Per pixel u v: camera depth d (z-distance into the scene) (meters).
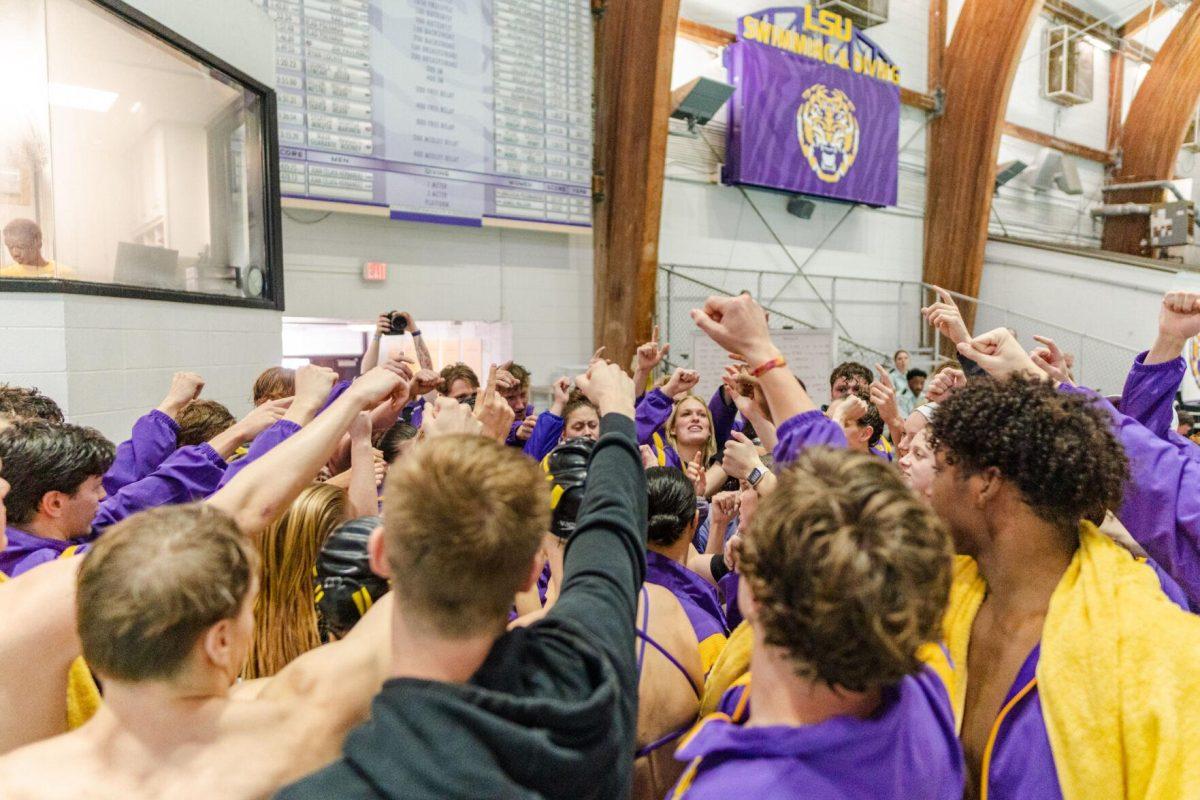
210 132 3.91
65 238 3.01
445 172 5.82
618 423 1.01
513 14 6.05
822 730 0.63
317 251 5.66
